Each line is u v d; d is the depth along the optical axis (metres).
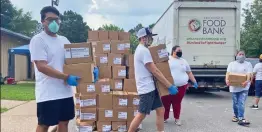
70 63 4.46
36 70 4.10
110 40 7.55
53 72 3.95
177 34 13.05
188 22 13.09
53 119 4.04
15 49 17.86
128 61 7.19
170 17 13.69
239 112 8.02
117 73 7.18
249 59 16.02
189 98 13.71
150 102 5.57
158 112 5.75
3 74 20.95
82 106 6.66
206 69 13.17
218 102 12.37
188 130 7.35
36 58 3.92
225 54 13.16
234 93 8.20
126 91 7.13
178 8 12.98
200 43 13.13
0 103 10.30
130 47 7.31
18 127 6.93
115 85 7.20
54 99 4.02
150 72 5.57
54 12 4.06
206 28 13.13
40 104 4.03
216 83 13.49
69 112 4.22
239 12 13.00
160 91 5.62
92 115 6.73
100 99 6.77
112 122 6.82
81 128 6.69
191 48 13.16
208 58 13.18
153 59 5.92
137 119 5.62
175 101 7.91
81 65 4.48
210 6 12.90
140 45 5.70
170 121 8.41
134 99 6.82
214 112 9.93
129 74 7.15
